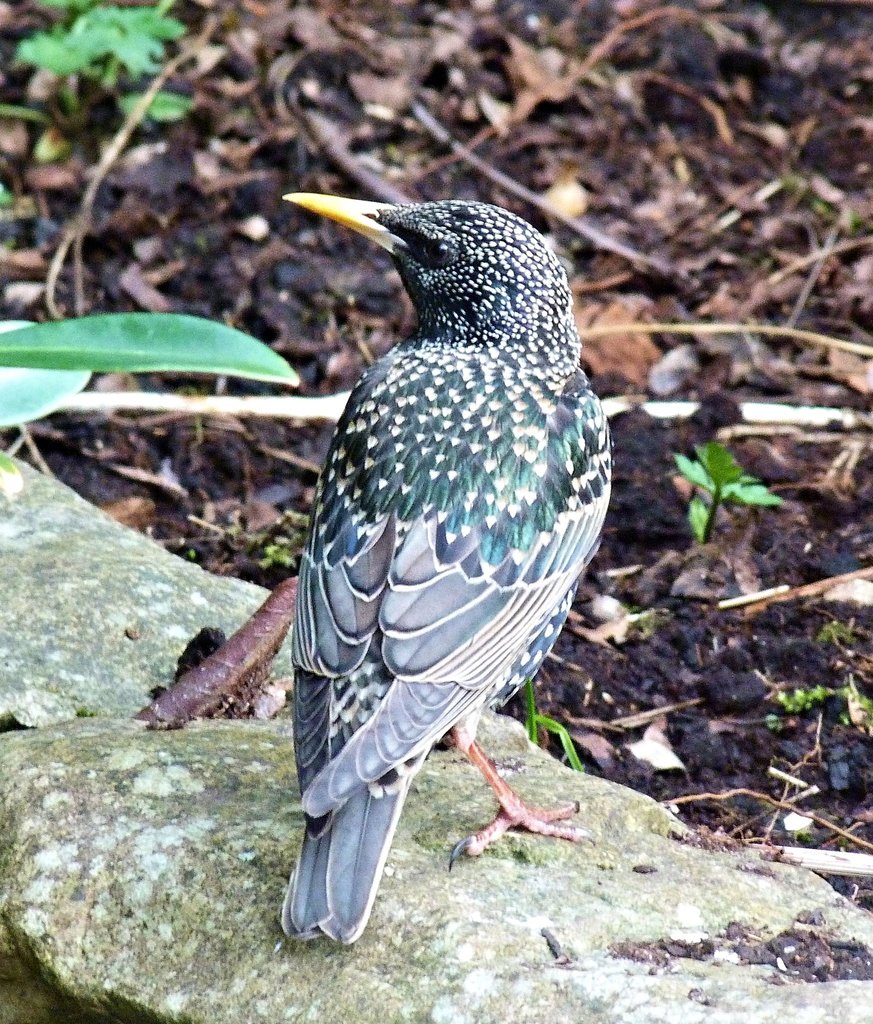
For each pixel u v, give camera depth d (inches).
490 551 316.5
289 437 531.8
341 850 277.4
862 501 503.5
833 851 365.1
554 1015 266.8
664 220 625.6
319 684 297.0
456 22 706.2
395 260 374.3
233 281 581.0
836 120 684.7
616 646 452.1
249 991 285.4
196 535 493.4
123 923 299.9
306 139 639.8
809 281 599.8
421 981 277.6
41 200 615.5
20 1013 313.7
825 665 442.6
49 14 694.5
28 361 317.7
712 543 484.4
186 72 665.0
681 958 283.7
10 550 407.2
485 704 322.0
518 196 628.1
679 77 697.6
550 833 318.3
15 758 327.9
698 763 417.1
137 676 376.8
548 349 362.3
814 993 264.8
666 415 534.9
